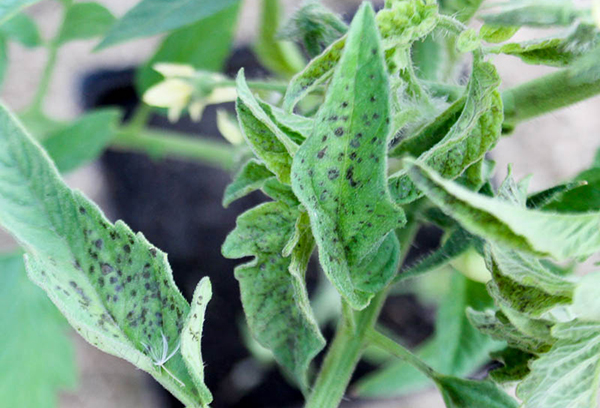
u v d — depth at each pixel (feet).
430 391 2.66
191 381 0.99
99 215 1.00
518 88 1.12
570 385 1.02
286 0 2.44
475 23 1.23
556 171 2.82
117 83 2.89
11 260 1.75
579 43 0.99
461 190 0.86
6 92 2.86
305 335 1.06
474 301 1.32
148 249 1.00
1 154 0.99
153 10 1.21
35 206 0.99
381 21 0.96
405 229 1.15
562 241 0.89
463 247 1.10
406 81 1.04
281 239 1.04
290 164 0.97
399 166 1.15
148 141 2.21
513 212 0.87
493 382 1.09
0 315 1.74
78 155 1.73
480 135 1.00
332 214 0.95
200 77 1.51
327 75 0.96
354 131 0.92
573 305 0.94
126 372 2.72
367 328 1.10
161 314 1.00
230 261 2.79
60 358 1.78
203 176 2.93
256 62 2.90
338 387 1.09
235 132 1.61
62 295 0.98
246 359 2.72
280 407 2.67
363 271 0.99
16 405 1.72
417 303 2.74
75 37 1.81
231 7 1.81
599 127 2.91
